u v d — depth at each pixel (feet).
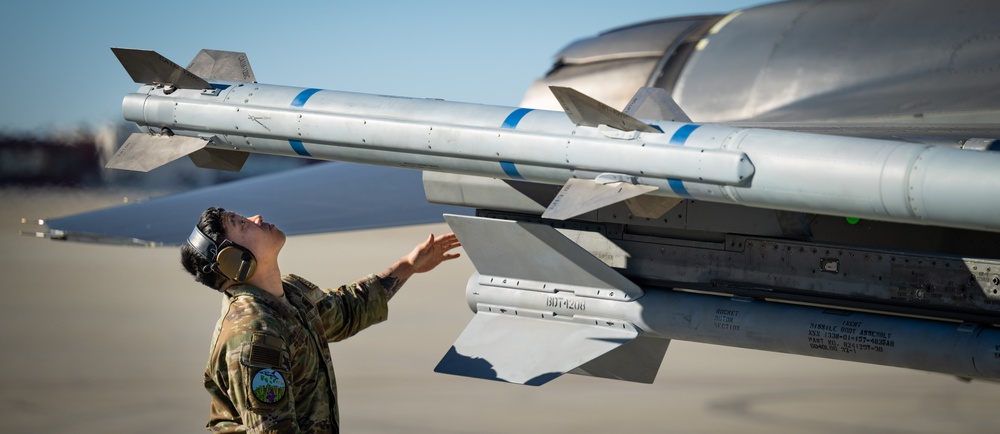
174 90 13.65
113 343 44.52
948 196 9.83
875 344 11.84
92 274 65.62
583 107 11.19
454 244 14.01
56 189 76.07
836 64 26.43
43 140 75.92
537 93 33.73
